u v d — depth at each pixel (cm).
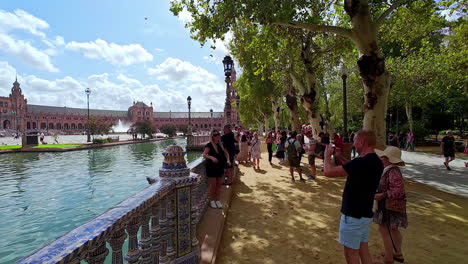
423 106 2356
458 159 1595
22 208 895
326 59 1545
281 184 877
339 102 2841
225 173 824
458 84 1758
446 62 1429
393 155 332
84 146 3328
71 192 1116
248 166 1335
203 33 1034
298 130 1950
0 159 2281
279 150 1352
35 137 3256
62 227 738
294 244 409
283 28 1183
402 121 3516
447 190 774
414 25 1301
